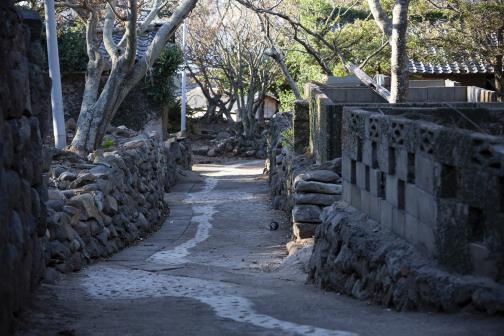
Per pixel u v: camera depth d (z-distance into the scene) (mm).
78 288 10547
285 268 13680
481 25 30859
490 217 7047
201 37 49781
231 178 35812
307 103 20922
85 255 13992
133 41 21375
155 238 19438
